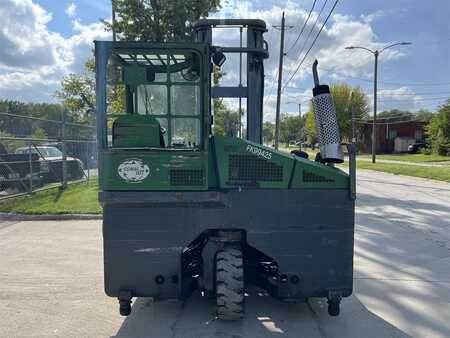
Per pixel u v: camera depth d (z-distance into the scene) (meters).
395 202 14.42
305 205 4.55
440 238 9.00
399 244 8.47
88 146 19.86
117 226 4.47
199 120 4.48
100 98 4.43
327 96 4.85
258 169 4.54
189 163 4.41
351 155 4.57
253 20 5.57
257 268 5.16
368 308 5.21
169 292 4.49
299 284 4.57
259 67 5.66
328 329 4.61
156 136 4.45
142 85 4.66
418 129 72.50
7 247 8.00
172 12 13.60
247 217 4.51
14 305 5.22
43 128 19.14
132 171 4.39
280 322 4.77
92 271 6.54
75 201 12.57
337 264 4.59
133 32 13.88
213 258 4.64
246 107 5.65
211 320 4.80
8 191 13.89
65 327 4.63
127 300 4.54
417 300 5.49
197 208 4.48
